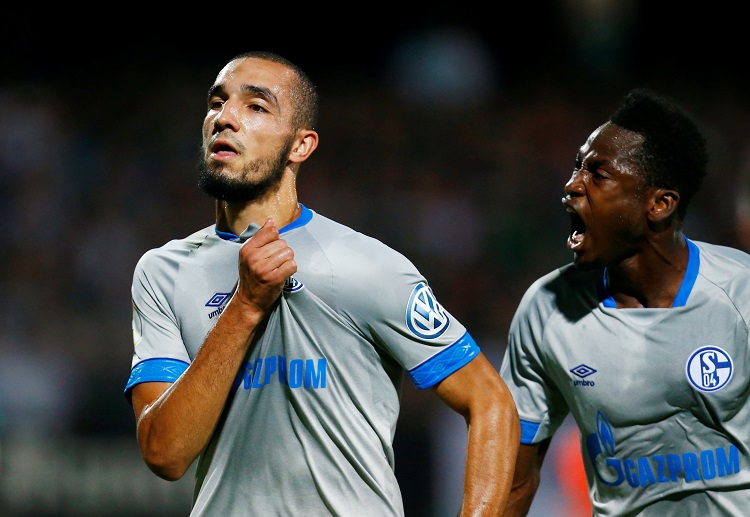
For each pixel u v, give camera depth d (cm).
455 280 4166
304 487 1060
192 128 4766
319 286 1064
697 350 1189
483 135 4831
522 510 1341
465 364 1114
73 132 4647
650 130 1203
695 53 5453
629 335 1216
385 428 1095
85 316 4034
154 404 1062
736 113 5216
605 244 1217
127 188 4472
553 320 1270
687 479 1200
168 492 3097
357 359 1077
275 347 1071
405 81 5106
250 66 1102
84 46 5181
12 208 4325
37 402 3516
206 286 1105
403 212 4381
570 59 5394
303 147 1121
